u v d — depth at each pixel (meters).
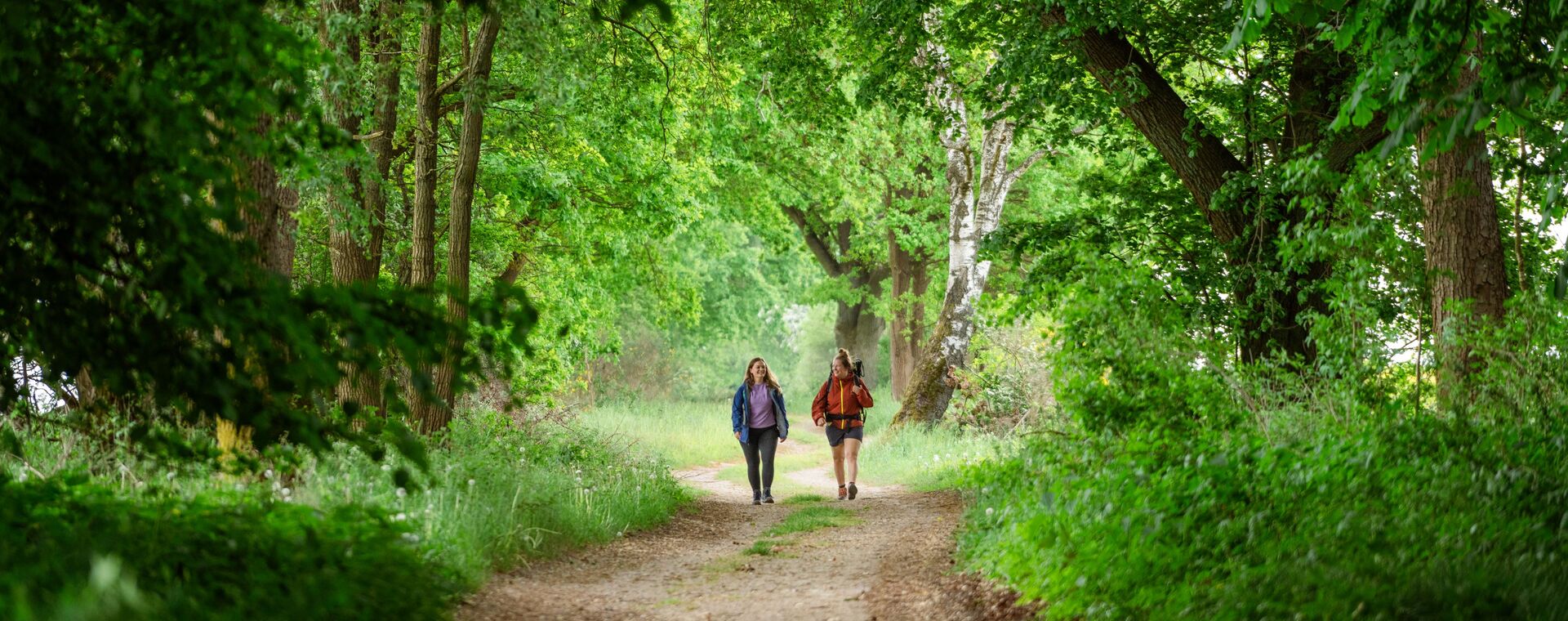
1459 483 5.79
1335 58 12.47
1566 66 6.49
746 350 60.22
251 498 5.93
